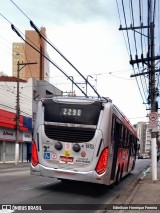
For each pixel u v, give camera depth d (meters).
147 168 36.28
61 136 12.84
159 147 70.44
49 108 13.18
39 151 13.12
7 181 16.14
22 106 51.12
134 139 24.14
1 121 41.34
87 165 12.47
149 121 19.19
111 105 12.76
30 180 16.78
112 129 12.98
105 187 15.49
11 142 44.91
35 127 13.38
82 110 12.77
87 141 12.55
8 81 51.25
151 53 19.02
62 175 12.69
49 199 11.48
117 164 14.90
